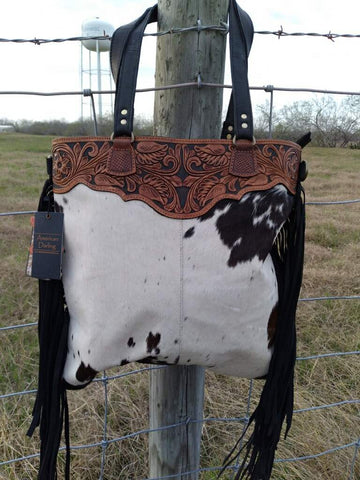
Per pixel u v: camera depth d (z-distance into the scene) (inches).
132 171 27.4
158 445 42.8
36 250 29.1
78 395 64.5
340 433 59.1
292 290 31.8
